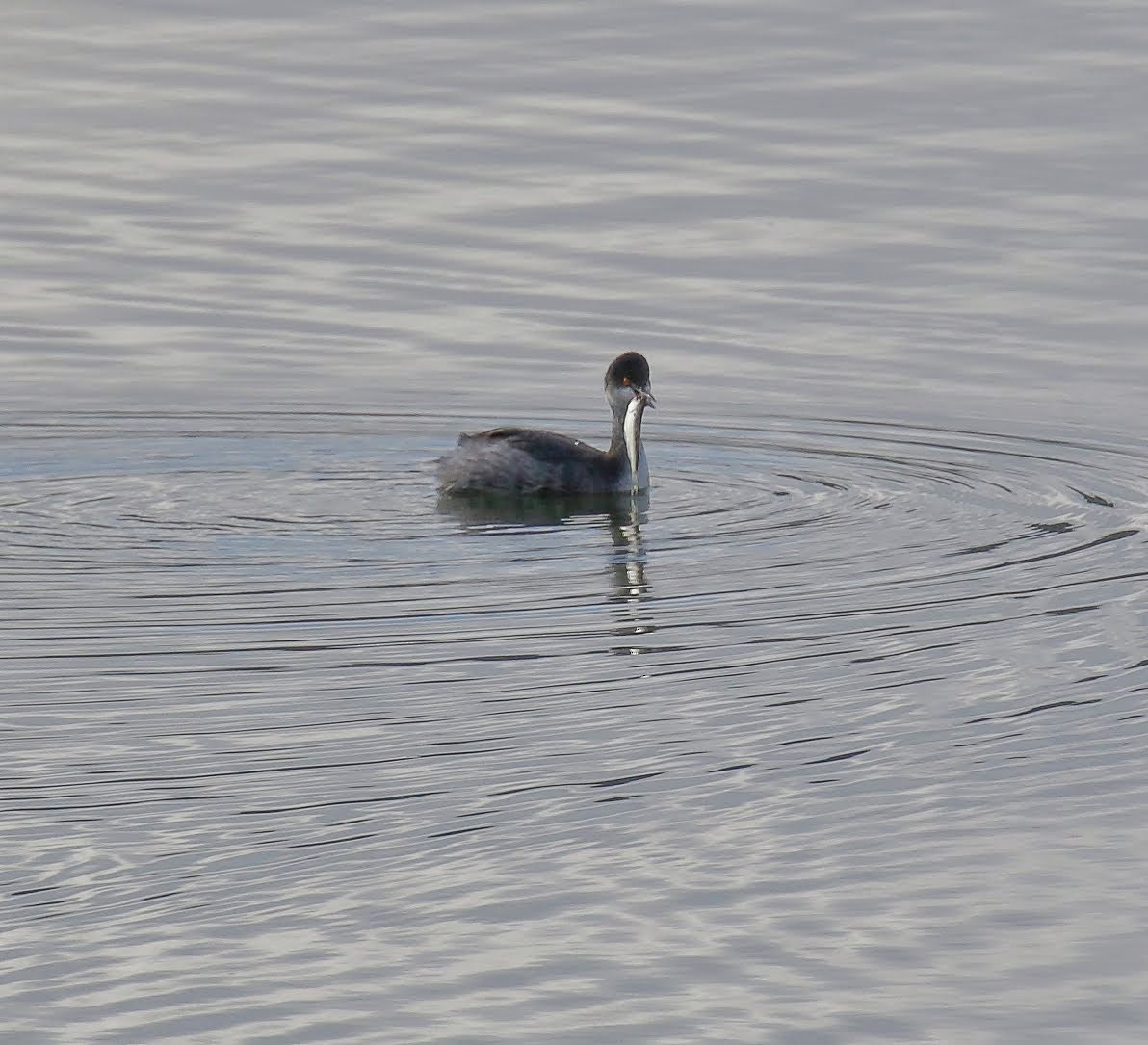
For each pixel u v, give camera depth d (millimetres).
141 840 12289
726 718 14211
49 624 15961
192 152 30828
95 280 26906
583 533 18750
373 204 29062
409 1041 10164
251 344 25016
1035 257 27391
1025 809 12719
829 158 30422
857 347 24953
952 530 18844
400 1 37156
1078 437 22062
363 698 14523
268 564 17562
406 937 11156
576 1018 10375
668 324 25609
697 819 12602
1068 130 31312
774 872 11898
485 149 30688
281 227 28406
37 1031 10242
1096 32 35594
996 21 36031
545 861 12039
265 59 34406
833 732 13961
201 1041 10164
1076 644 15664
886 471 20969
